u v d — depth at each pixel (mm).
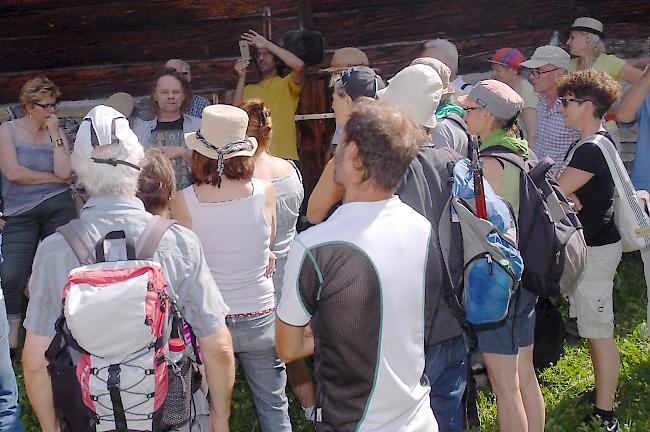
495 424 3793
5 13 6496
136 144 2295
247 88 5926
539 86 5016
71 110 6668
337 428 2131
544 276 3012
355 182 2148
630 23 6715
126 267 2148
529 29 6754
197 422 2471
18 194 4785
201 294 2297
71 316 2037
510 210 2852
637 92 4492
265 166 3465
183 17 6555
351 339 2068
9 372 3078
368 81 3270
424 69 2916
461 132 3514
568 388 4152
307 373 3814
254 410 4074
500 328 2934
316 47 5863
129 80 6684
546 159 3164
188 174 4738
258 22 6578
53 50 6602
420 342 2164
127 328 2062
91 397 2107
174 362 2232
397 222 2146
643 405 3955
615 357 3707
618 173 3580
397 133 2111
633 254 5953
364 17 6691
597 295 3684
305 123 6598
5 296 4684
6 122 4785
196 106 5664
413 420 2135
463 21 6730
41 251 2225
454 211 2688
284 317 2145
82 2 6516
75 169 2256
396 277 2084
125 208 2246
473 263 2664
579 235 3096
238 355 3230
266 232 3062
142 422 2152
